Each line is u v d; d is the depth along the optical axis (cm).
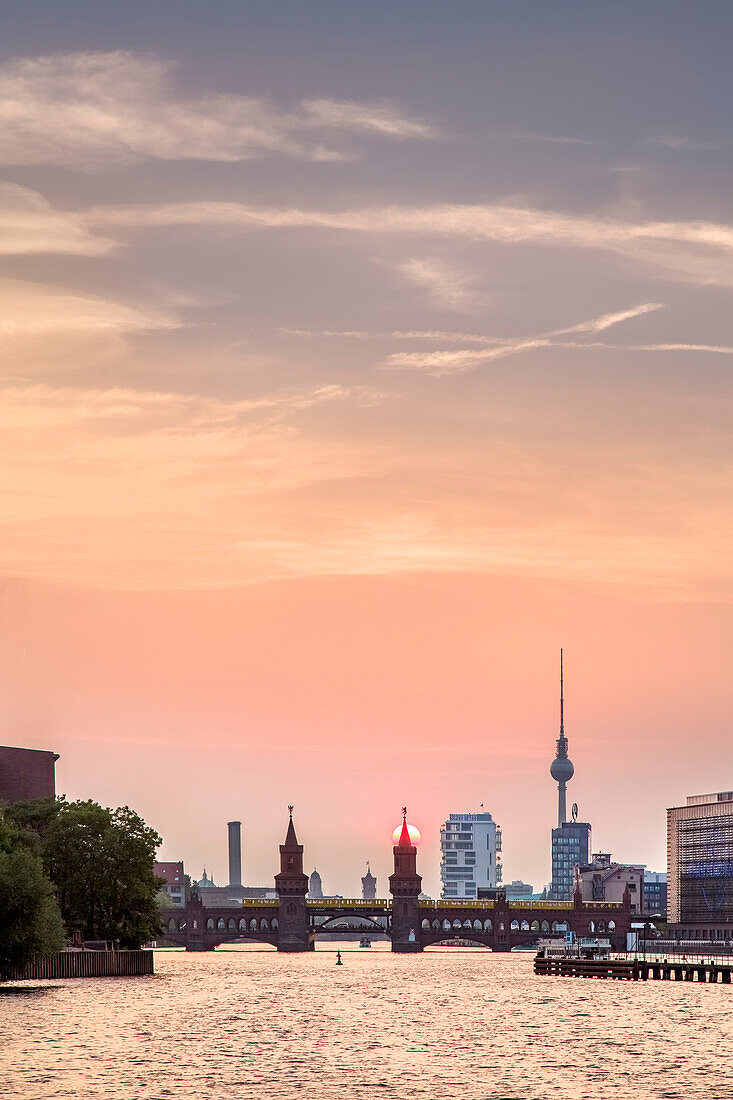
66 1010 17412
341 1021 16838
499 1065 12794
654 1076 12200
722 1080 12000
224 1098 10819
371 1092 11194
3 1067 12300
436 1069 12462
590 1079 12000
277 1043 14275
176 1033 15038
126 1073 11994
